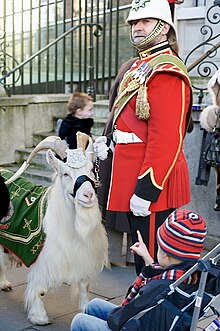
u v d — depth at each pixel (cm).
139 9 371
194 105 559
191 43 755
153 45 378
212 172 555
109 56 886
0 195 399
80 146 382
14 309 427
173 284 253
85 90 906
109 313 276
